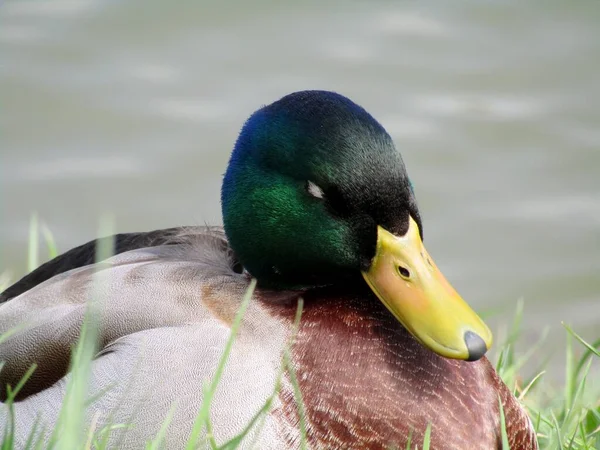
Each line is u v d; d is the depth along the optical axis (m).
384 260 7.27
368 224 7.29
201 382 6.99
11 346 7.65
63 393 7.31
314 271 7.55
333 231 7.36
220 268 7.88
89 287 7.73
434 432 7.23
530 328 16.20
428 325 7.07
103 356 7.29
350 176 7.23
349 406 7.13
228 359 7.06
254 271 7.77
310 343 7.24
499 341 12.22
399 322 7.45
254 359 7.10
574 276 17.55
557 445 8.03
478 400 7.49
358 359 7.24
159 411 6.93
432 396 7.30
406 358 7.33
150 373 7.06
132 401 6.98
